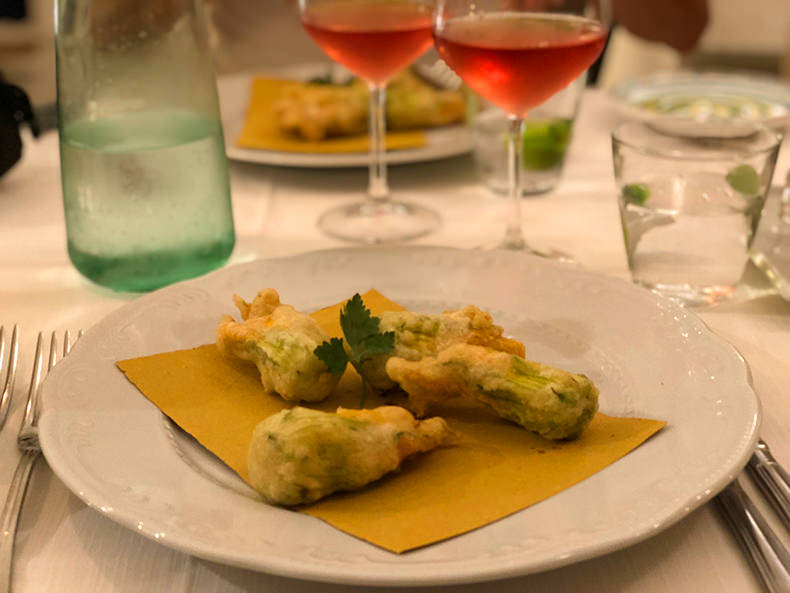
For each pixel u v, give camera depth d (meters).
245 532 0.46
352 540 0.46
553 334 0.60
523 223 0.79
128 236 0.66
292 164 0.87
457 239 0.76
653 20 1.18
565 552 0.44
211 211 0.68
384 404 0.55
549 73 0.66
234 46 1.26
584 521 0.46
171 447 0.51
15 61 2.34
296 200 0.84
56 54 0.65
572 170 0.89
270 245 0.76
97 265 0.67
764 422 0.55
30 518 0.50
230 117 0.94
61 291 0.70
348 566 0.44
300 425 0.48
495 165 0.84
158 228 0.67
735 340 0.62
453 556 0.45
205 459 0.52
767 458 0.51
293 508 0.48
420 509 0.47
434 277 0.66
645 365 0.56
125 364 0.56
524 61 0.65
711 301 0.67
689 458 0.49
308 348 0.54
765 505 0.50
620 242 0.76
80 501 0.51
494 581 0.47
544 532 0.46
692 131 0.69
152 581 0.47
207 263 0.69
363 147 0.86
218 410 0.54
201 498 0.48
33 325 0.65
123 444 0.51
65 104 0.65
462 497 0.48
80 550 0.49
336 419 0.48
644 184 0.65
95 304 0.68
